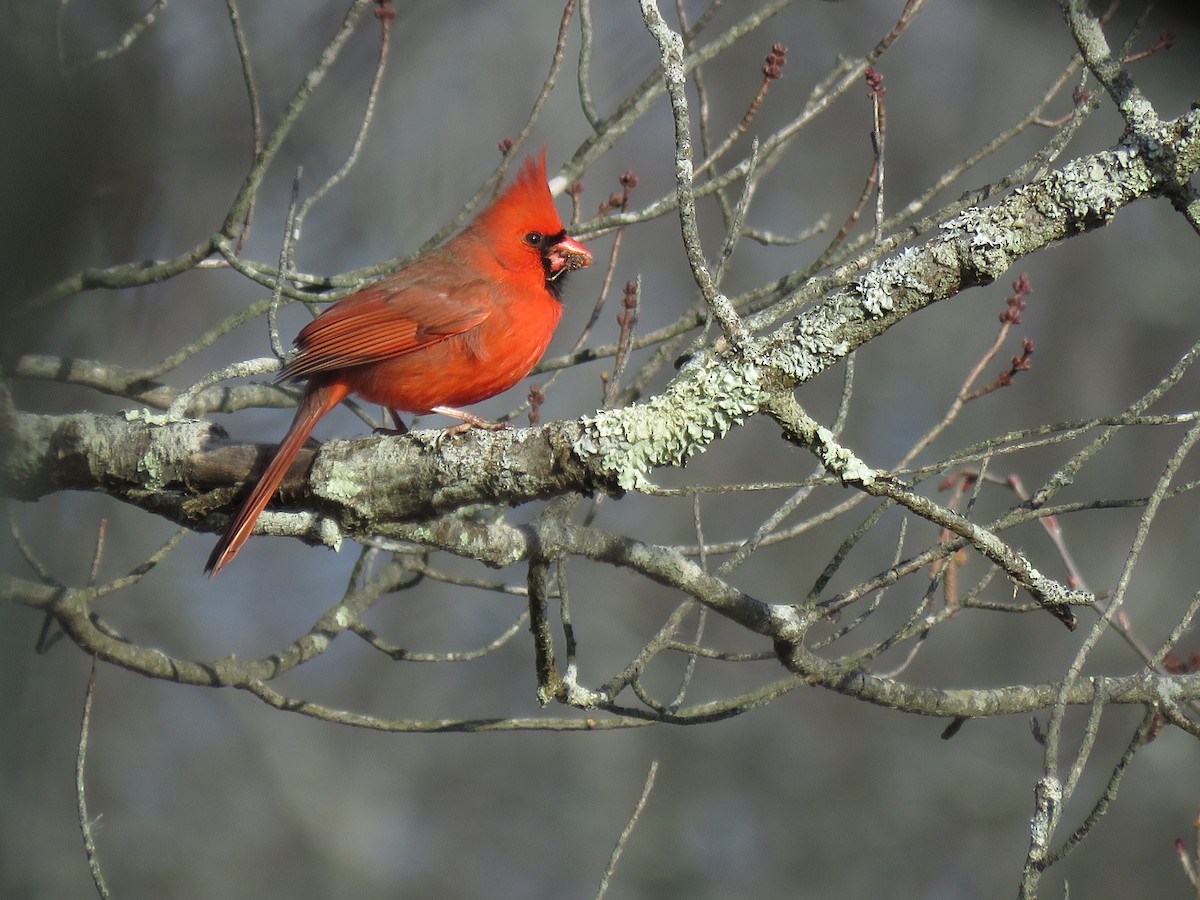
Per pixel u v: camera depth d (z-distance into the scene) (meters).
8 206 6.85
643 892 14.30
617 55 15.49
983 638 14.62
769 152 8.16
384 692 15.30
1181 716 6.11
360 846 14.58
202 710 14.62
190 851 13.97
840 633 6.47
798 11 17.75
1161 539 14.59
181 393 7.14
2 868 7.14
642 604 15.67
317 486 5.56
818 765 14.78
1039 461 15.53
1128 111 5.37
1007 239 5.09
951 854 13.99
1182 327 16.02
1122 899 12.62
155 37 10.51
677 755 15.07
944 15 17.73
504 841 14.75
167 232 11.55
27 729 7.16
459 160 15.65
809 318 5.20
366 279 7.81
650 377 7.45
